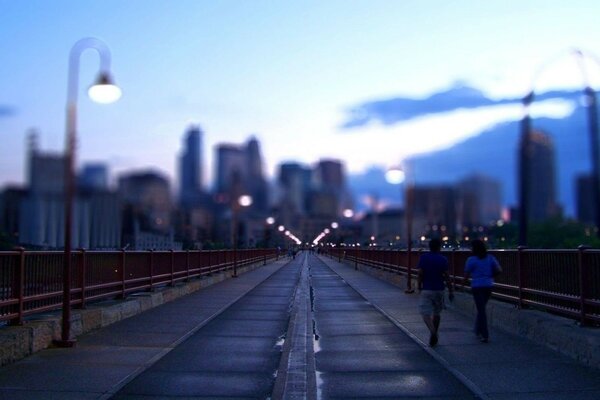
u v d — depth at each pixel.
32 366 10.22
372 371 10.15
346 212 74.81
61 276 13.57
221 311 19.19
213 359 11.18
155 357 11.21
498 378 9.29
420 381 9.34
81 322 13.71
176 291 23.83
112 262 17.64
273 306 21.08
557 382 8.93
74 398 8.24
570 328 10.90
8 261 11.26
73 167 12.02
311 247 181.25
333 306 20.94
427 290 12.33
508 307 14.16
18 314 11.45
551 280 12.53
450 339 12.98
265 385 9.17
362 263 53.44
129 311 17.22
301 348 12.43
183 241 52.53
